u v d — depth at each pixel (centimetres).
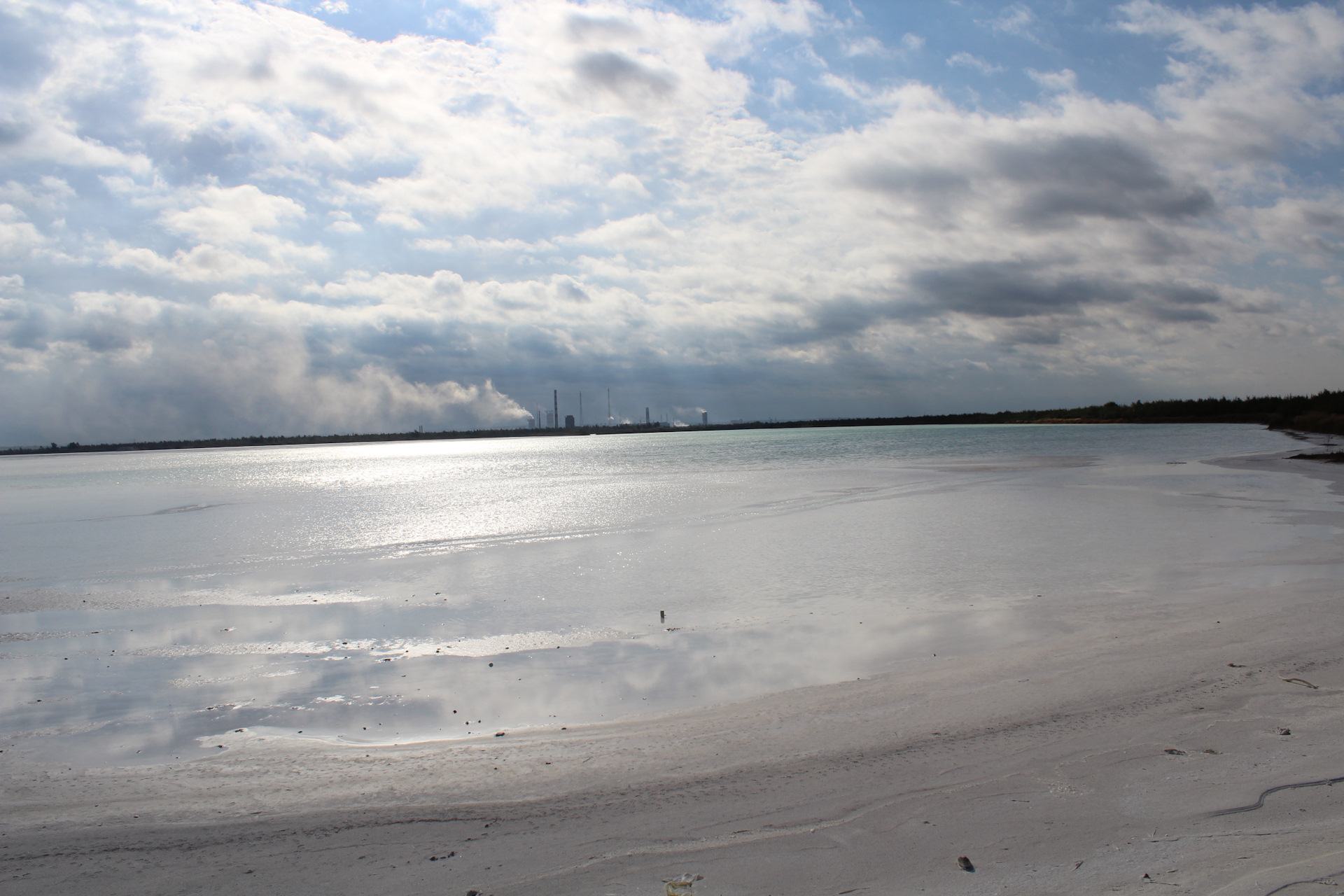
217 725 950
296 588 1834
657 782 704
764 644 1257
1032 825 574
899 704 902
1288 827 546
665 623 1422
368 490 5019
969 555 2030
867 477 4834
